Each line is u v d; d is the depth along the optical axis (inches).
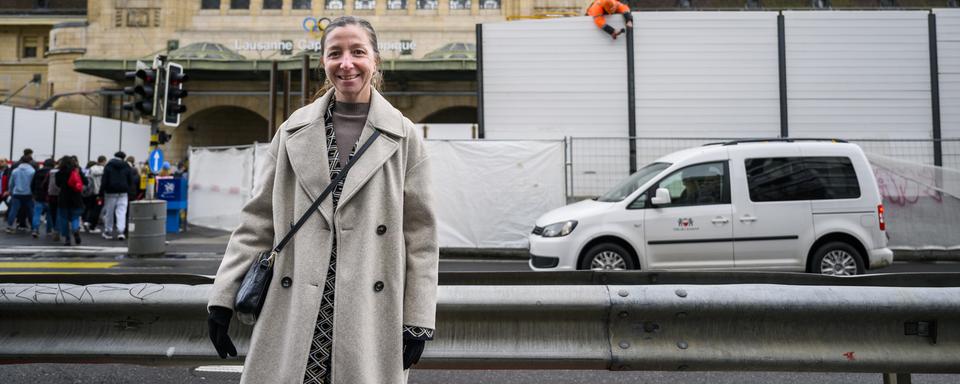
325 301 59.6
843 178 263.1
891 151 412.2
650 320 102.7
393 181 63.4
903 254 366.6
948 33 422.0
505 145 391.9
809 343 102.1
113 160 461.4
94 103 1087.6
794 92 426.3
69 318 104.0
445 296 101.4
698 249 256.4
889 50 423.5
